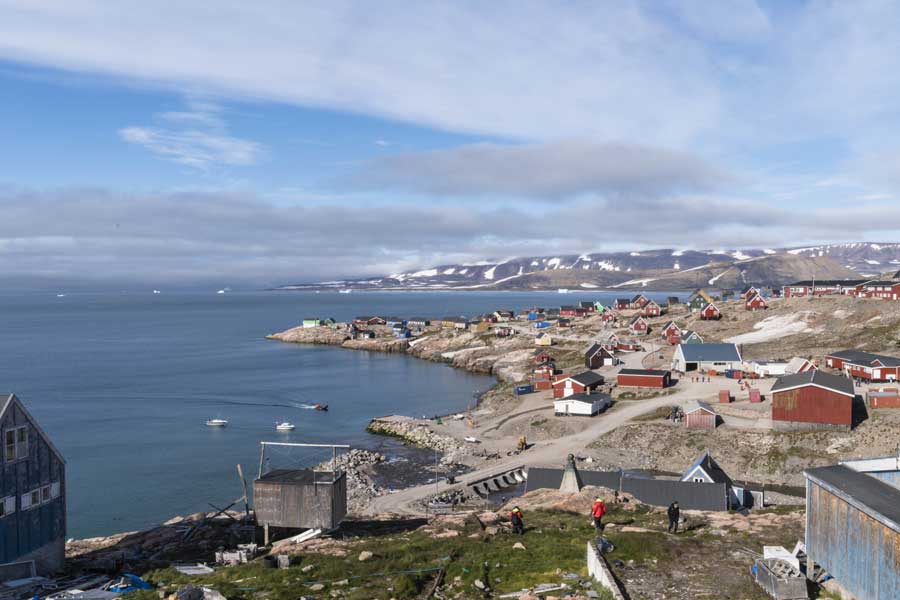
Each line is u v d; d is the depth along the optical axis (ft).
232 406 435.53
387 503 231.71
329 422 392.68
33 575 118.42
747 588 82.38
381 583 95.55
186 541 148.87
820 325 489.67
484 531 126.31
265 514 138.62
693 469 193.77
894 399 281.13
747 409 309.01
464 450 315.37
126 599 95.76
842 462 89.25
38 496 126.41
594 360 462.19
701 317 586.86
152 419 393.70
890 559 68.23
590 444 297.74
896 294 502.38
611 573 85.20
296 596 91.20
